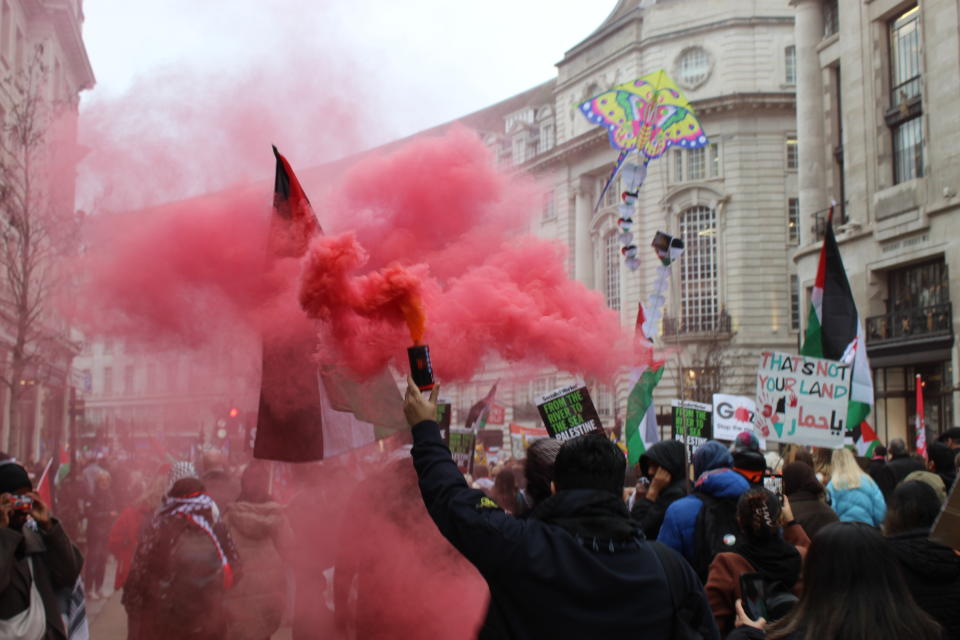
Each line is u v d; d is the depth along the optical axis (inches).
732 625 161.6
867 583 97.5
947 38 879.1
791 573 159.3
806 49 1165.7
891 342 948.0
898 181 972.6
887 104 984.3
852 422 443.5
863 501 270.7
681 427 327.0
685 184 1609.3
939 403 934.4
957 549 132.9
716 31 1601.9
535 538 96.7
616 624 94.0
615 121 442.3
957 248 864.3
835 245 462.0
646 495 247.1
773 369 313.3
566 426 191.8
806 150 1158.3
